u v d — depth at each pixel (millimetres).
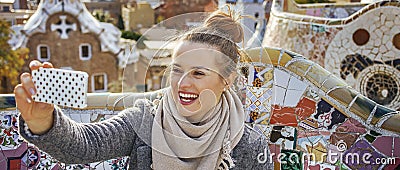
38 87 791
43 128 832
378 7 2430
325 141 1396
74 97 786
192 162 959
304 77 1361
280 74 1350
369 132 1387
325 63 2613
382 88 2430
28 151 1355
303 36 2734
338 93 1373
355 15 2514
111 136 954
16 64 3279
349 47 2527
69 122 886
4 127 1335
